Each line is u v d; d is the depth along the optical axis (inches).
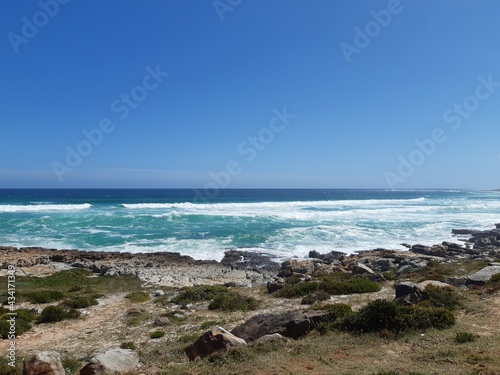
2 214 2320.4
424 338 412.2
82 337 601.3
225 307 739.4
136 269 1227.2
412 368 327.3
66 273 1144.8
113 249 1540.4
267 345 404.8
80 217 2201.0
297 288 833.5
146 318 700.0
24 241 1640.0
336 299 735.7
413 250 1494.8
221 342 410.6
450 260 1286.9
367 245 1653.5
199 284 1064.8
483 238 1726.1
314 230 1937.7
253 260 1390.3
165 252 1473.9
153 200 4003.4
